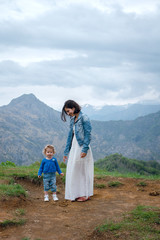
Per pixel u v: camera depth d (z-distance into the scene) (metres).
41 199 5.88
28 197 5.73
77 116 5.72
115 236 3.41
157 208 4.38
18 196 5.28
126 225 3.69
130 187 6.79
